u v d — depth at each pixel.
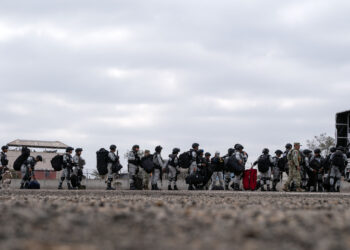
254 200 14.81
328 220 7.50
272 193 21.30
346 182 31.72
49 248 4.64
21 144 64.38
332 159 27.06
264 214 8.23
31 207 9.82
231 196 18.23
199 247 4.84
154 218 7.54
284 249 4.77
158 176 26.98
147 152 26.38
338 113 36.69
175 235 5.75
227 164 27.11
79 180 27.72
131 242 5.20
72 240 5.34
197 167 27.42
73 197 16.17
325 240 5.25
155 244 5.05
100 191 22.64
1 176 26.98
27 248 4.60
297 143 25.05
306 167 28.05
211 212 8.70
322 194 20.78
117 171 26.16
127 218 7.45
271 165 27.44
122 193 20.77
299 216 7.97
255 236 5.61
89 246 4.86
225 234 5.77
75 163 27.36
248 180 28.17
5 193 19.98
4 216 7.49
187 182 27.47
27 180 27.22
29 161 27.20
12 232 5.77
